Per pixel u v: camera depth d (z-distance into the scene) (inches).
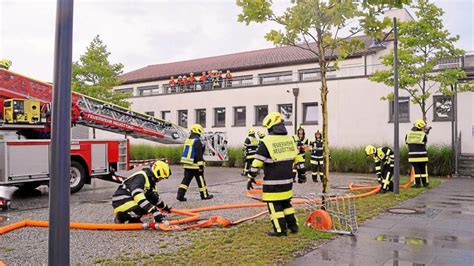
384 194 410.6
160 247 216.5
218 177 633.6
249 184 435.5
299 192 442.6
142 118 572.4
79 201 389.4
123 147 491.2
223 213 317.7
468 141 673.6
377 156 430.6
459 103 681.0
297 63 991.6
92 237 240.1
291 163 239.1
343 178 607.5
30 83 464.8
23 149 403.2
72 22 120.1
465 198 388.2
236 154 853.2
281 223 236.1
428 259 192.5
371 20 275.3
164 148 970.1
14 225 264.8
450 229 256.1
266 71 1051.9
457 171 614.2
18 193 462.6
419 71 600.1
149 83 1310.3
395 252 204.4
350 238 232.8
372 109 770.2
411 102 711.1
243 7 280.4
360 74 836.0
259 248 210.7
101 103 526.6
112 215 313.9
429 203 357.4
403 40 586.2
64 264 116.3
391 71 614.9
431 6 574.6
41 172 415.5
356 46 292.5
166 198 406.0
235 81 1102.4
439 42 577.9
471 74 603.5
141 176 266.8
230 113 967.0
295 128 855.7
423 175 476.7
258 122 931.3
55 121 117.3
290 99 877.2
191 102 1041.5
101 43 995.3
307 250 208.7
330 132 815.7
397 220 283.7
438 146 665.6
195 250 209.5
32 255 205.9
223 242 224.2
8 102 438.6
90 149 457.1
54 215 116.2
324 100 274.7
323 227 249.9
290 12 272.5
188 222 279.1
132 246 219.8
